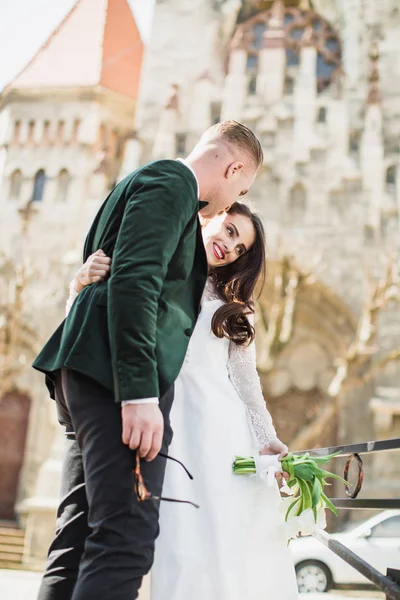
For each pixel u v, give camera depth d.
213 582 2.20
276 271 14.99
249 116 17.58
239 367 2.78
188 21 19.33
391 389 14.95
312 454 3.15
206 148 2.33
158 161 2.06
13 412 17.73
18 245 18.39
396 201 16.31
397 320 15.28
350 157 16.97
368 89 17.66
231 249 2.74
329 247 16.05
